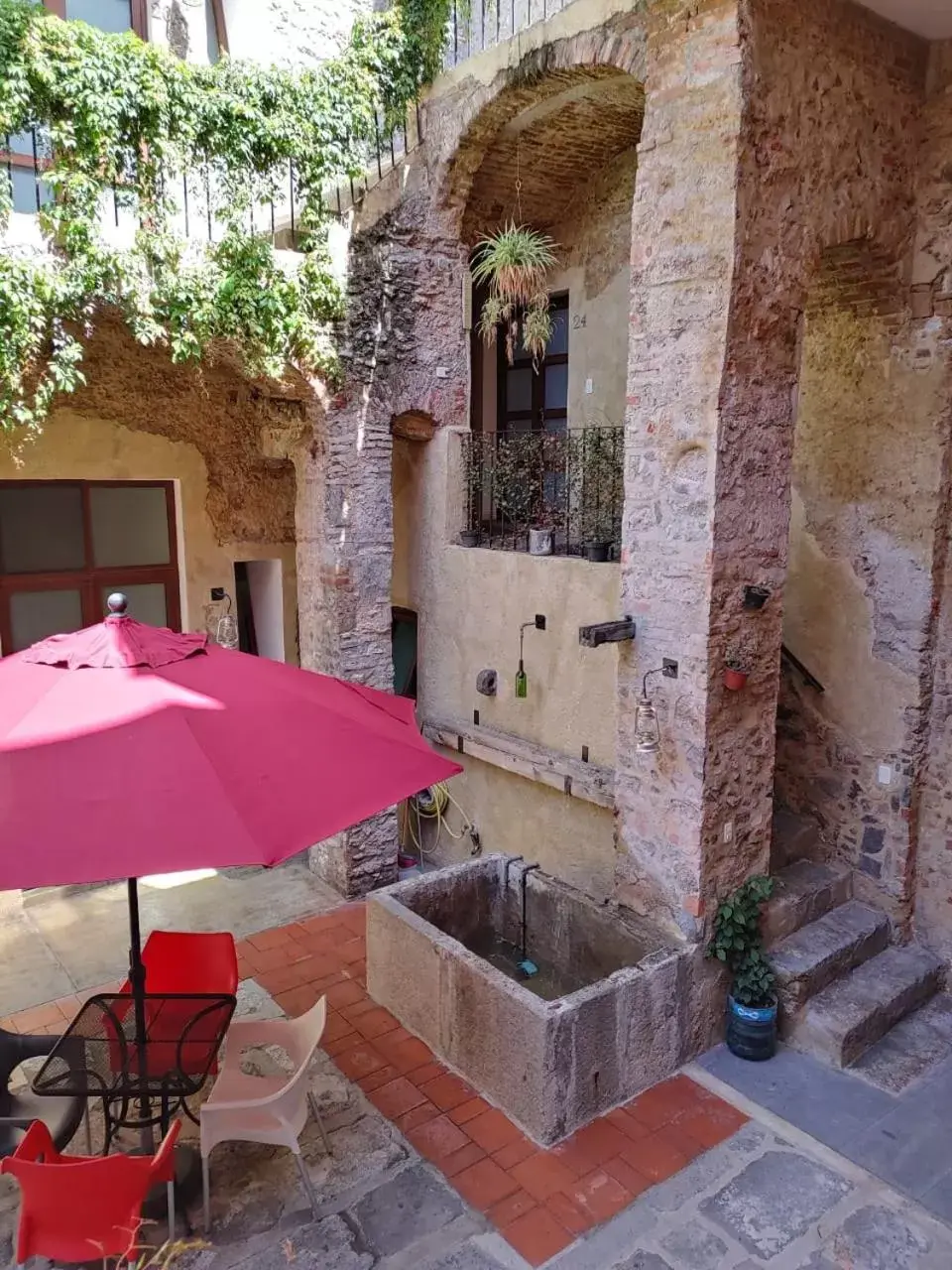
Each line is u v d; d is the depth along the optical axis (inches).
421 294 265.7
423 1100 184.2
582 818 247.4
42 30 192.1
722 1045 204.2
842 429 225.6
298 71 242.4
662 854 200.5
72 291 198.4
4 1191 158.9
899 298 210.1
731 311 174.9
